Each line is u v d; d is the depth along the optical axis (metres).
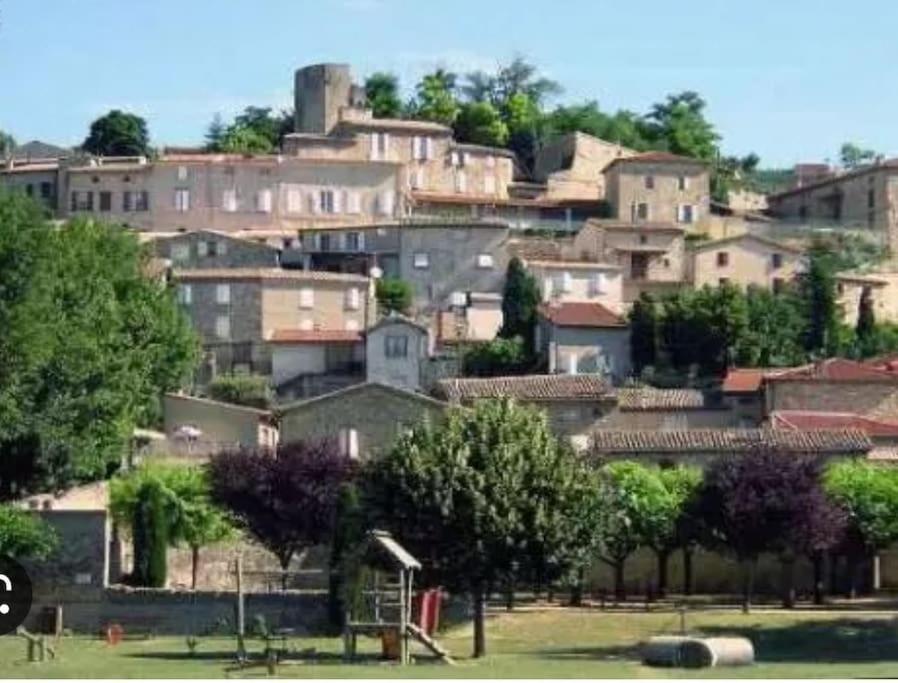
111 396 147.12
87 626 126.12
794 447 164.12
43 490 144.38
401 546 112.12
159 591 126.12
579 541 113.12
